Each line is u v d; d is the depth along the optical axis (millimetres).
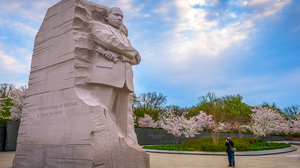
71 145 5473
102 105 5891
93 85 6105
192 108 42094
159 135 23359
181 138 25500
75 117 5586
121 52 6375
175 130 18094
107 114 5633
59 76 6305
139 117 30109
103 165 5191
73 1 6480
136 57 7004
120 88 6328
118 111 6555
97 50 6215
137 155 5945
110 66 6137
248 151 14883
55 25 6914
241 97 40688
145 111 31812
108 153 5352
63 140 5680
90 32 6484
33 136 6555
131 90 6551
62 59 6328
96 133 5234
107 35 6184
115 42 6215
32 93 7082
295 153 15086
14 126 14961
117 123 6457
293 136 34094
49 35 7051
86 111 5414
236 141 18500
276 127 19312
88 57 6273
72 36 6164
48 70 6727
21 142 6883
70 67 6031
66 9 6664
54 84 6391
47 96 6512
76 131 5461
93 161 5008
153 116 31500
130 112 7410
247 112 38562
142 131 21781
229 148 8383
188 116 35062
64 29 6520
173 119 19062
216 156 12484
